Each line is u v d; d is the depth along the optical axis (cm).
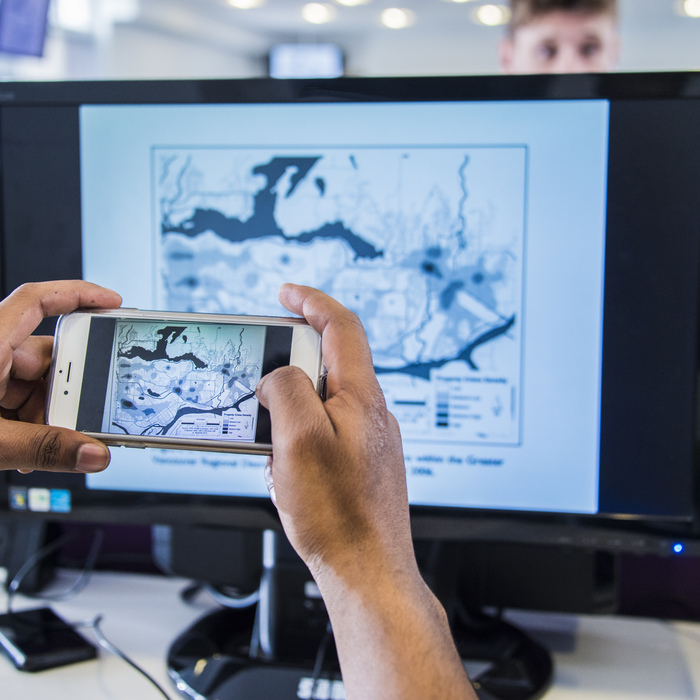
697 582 59
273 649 49
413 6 274
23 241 50
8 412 42
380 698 26
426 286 46
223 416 38
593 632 55
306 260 47
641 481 45
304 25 304
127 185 48
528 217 45
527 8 127
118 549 67
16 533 61
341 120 46
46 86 48
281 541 50
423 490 47
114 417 38
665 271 44
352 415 30
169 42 304
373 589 28
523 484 46
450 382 46
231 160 47
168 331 39
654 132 43
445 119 45
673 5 240
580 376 45
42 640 49
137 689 44
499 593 54
